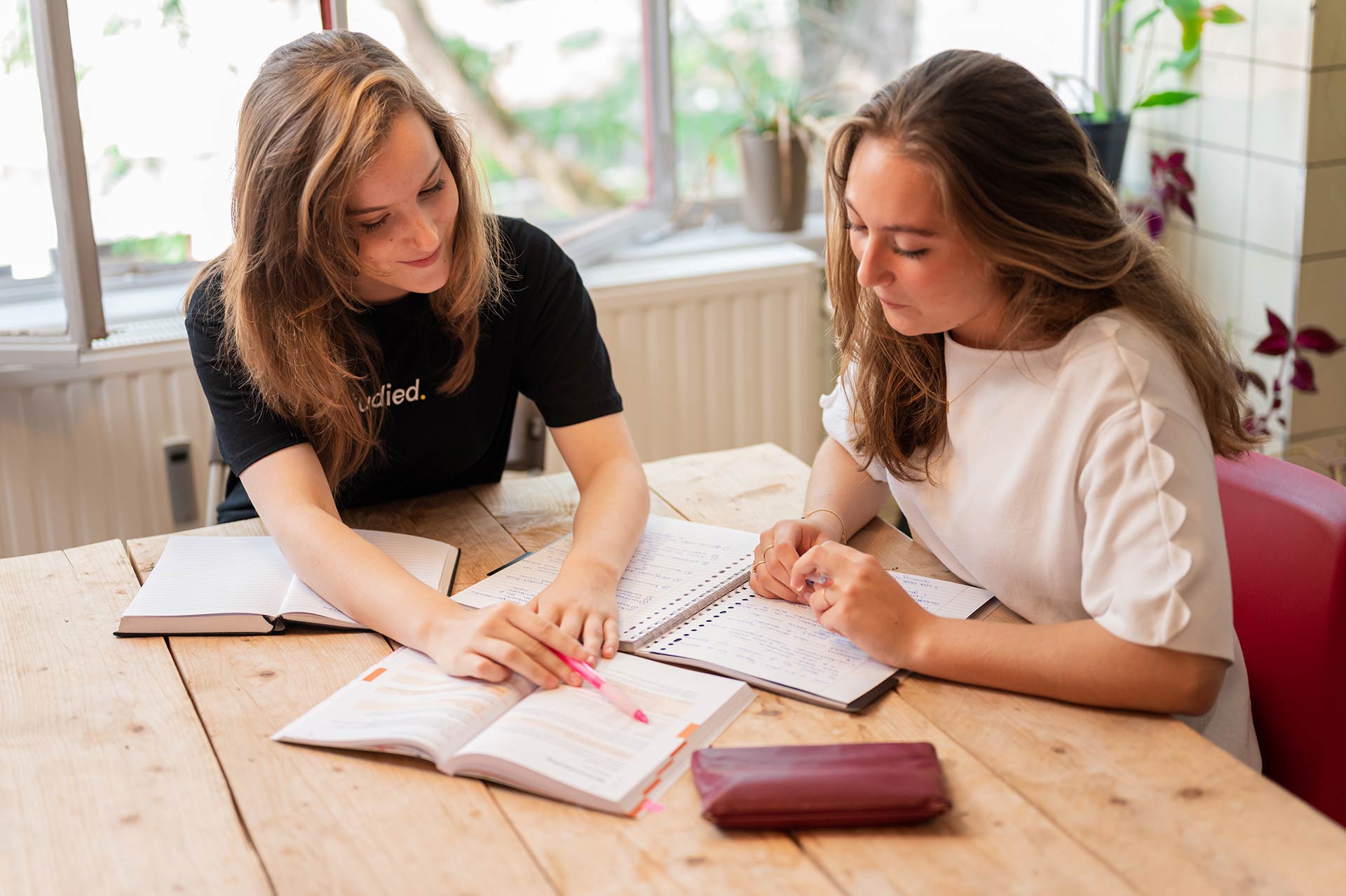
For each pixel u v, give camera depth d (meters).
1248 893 0.83
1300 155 2.29
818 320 2.68
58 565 1.42
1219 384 1.16
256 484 1.39
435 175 1.27
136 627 1.26
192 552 1.41
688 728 1.03
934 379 1.24
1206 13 2.38
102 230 2.27
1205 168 2.51
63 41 1.96
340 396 1.38
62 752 1.06
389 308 1.46
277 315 1.32
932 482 1.27
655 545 1.40
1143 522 1.03
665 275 2.55
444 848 0.92
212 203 2.33
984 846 0.89
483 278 1.43
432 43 2.69
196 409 2.34
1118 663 1.02
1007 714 1.05
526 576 1.33
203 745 1.07
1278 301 2.40
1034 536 1.15
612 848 0.91
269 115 1.27
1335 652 1.20
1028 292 1.10
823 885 0.86
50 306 2.18
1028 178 1.05
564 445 1.54
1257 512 1.26
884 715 1.06
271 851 0.93
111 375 2.25
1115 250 1.11
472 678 1.12
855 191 1.07
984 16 2.86
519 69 2.77
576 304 1.55
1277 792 0.93
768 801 0.91
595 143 2.84
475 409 1.57
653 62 2.73
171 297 2.47
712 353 2.62
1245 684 1.20
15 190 2.09
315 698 1.13
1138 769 0.96
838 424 1.43
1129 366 1.07
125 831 0.96
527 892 0.87
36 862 0.93
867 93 2.94
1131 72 2.66
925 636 1.10
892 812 0.91
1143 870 0.85
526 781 0.98
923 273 1.07
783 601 1.26
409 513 1.54
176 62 2.21
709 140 2.86
